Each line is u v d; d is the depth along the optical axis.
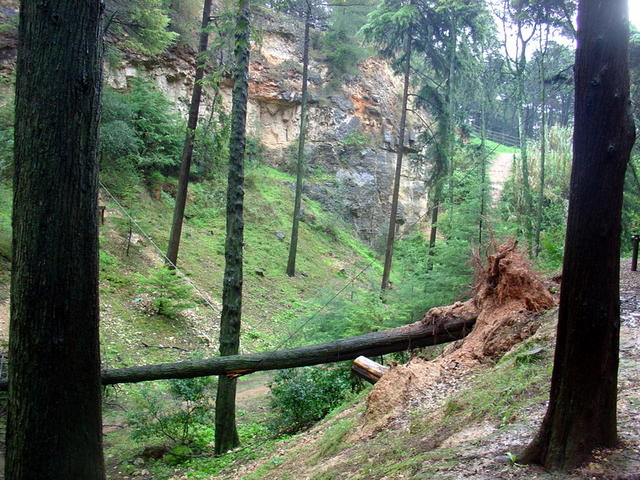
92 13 3.82
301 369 10.23
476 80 22.30
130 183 21.17
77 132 3.75
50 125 3.66
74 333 3.78
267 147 31.67
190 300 16.84
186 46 27.05
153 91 23.72
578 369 3.16
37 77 3.67
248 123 30.64
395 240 24.88
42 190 3.66
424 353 9.88
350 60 33.09
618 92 2.95
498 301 7.40
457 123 23.86
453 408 5.28
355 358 8.10
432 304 12.14
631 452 3.16
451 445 4.30
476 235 13.45
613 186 2.98
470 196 14.71
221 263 20.53
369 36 21.81
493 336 6.93
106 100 19.97
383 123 34.66
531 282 7.23
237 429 10.22
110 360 12.36
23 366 3.68
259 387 13.46
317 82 33.31
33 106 3.67
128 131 20.23
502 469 3.38
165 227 20.92
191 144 17.56
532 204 20.78
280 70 32.28
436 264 13.30
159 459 8.89
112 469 8.42
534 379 5.15
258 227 25.44
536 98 40.78
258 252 23.33
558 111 48.75
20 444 3.68
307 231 27.55
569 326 3.16
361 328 11.65
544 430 3.36
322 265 25.03
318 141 32.44
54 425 3.70
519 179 23.78
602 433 3.22
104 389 11.09
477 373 6.37
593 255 3.03
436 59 21.52
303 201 29.41
